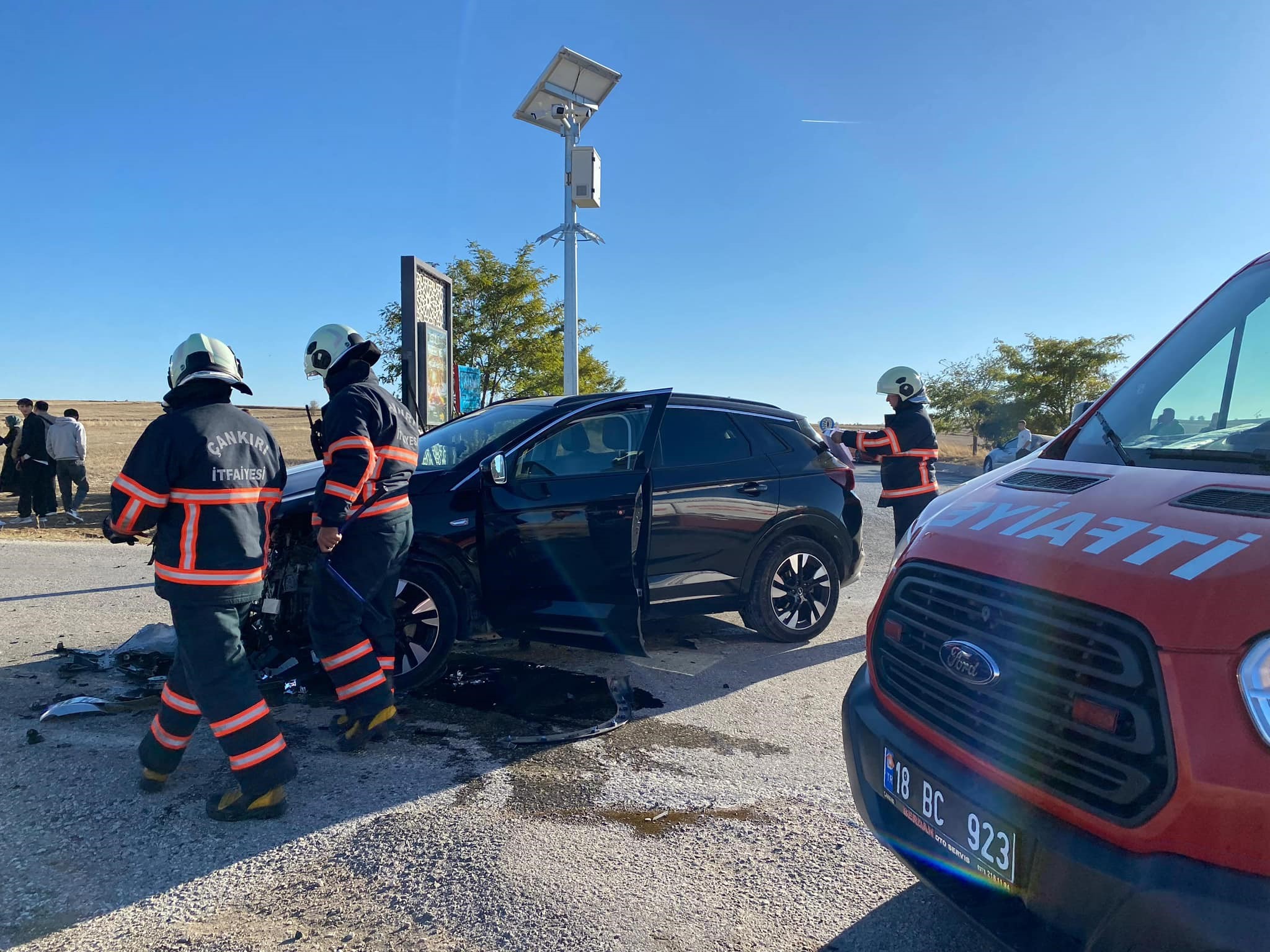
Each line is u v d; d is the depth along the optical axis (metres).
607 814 3.35
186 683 3.32
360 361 4.01
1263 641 1.51
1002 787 1.90
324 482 3.73
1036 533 2.10
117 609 6.50
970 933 2.61
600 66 10.69
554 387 16.75
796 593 5.83
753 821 3.33
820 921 2.67
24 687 4.58
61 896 2.70
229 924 2.59
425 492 4.63
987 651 2.00
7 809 3.23
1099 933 1.63
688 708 4.59
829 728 4.35
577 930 2.59
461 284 16.06
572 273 11.36
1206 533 1.78
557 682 4.97
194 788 3.48
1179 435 2.55
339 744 3.95
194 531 3.12
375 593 3.94
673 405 5.52
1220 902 1.45
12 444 11.52
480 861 2.96
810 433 6.13
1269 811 1.44
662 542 5.16
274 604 4.46
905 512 6.39
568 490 4.79
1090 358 33.78
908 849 2.25
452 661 5.34
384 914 2.65
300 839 3.09
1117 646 1.69
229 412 3.31
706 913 2.70
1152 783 1.59
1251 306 2.75
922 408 6.42
